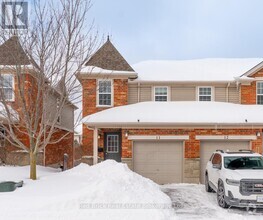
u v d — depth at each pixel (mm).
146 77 20109
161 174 16750
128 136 16734
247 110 17938
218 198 11125
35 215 7961
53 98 12805
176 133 16766
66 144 25312
